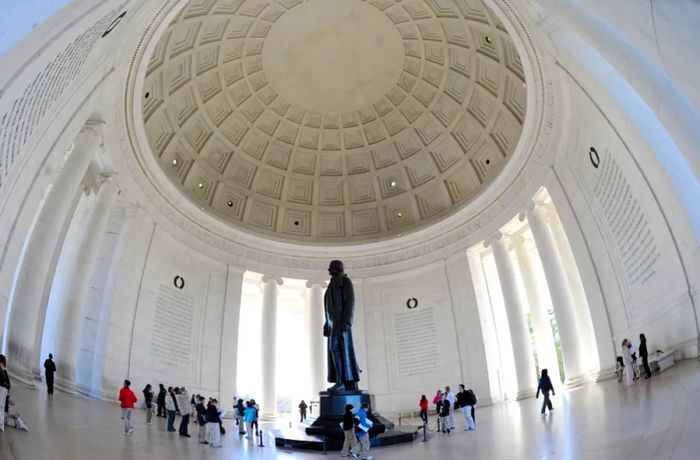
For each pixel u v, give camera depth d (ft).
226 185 121.08
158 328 93.66
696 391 36.86
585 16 35.22
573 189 83.92
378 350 114.93
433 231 116.57
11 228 52.65
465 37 104.68
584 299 92.07
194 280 104.88
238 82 114.42
